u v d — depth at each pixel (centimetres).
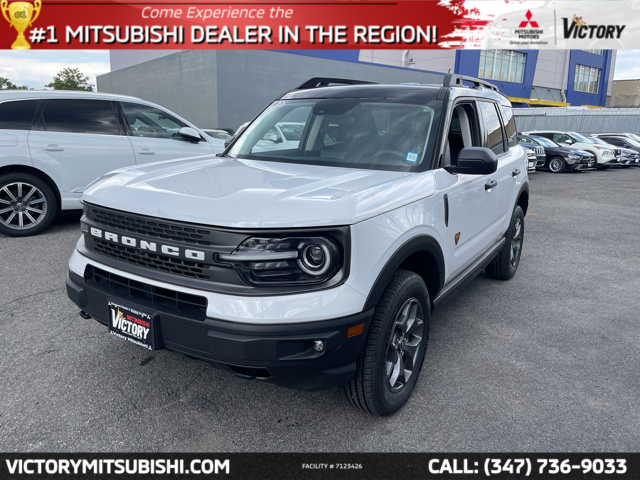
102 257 262
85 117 646
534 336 389
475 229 370
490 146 414
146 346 241
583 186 1464
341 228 224
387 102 347
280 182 266
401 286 259
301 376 226
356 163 318
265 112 396
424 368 332
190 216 225
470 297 474
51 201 630
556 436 264
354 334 230
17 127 600
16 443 246
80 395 286
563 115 2959
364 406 259
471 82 413
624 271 577
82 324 375
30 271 491
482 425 271
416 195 274
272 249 219
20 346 339
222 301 220
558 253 656
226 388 298
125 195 255
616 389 312
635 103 6012
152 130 700
